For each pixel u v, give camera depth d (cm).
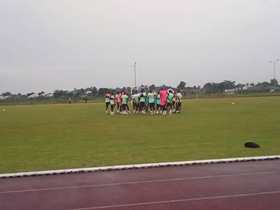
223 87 11656
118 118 3158
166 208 820
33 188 992
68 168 1202
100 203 864
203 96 9612
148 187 979
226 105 4816
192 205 835
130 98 4272
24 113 4325
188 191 936
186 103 5634
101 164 1253
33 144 1756
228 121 2652
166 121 2747
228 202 849
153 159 1316
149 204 848
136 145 1648
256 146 1511
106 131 2209
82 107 5569
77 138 1934
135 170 1168
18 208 840
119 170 1172
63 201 884
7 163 1308
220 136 1870
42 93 10088
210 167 1188
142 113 3659
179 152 1445
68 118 3325
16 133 2222
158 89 3597
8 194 945
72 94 10281
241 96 9256
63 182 1045
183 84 10288
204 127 2289
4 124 2844
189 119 2877
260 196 888
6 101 9525
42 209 832
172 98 3491
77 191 959
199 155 1371
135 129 2267
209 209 807
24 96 9956
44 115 3847
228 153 1400
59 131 2286
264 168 1162
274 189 941
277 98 7319
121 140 1814
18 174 1124
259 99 6831
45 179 1082
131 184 1010
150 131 2142
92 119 3130
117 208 830
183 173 1116
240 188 953
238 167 1180
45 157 1411
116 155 1416
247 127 2248
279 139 1736
